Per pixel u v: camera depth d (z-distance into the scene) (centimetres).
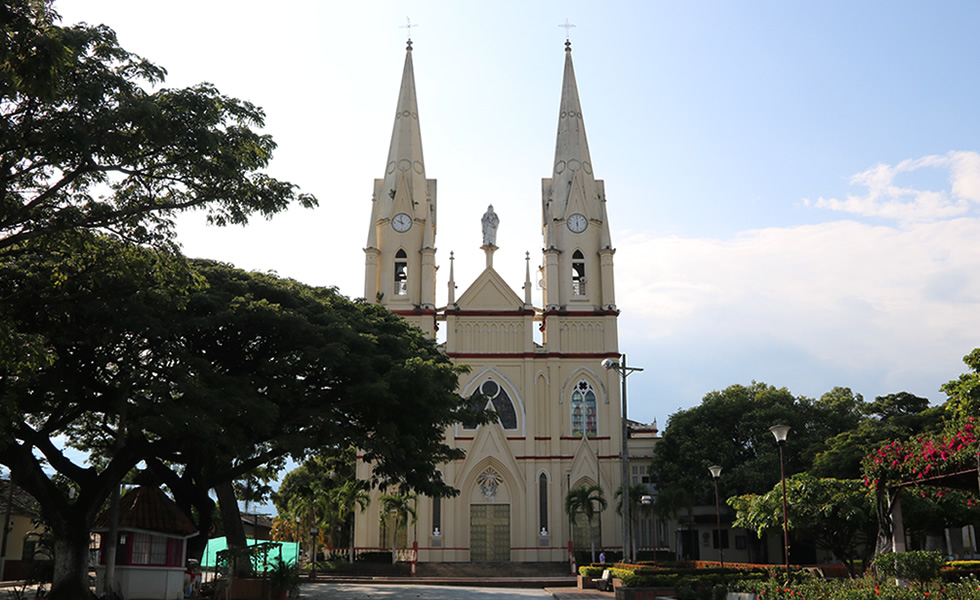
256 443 2984
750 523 3262
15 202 1923
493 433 6400
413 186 6975
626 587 3153
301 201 2120
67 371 2462
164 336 2464
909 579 2122
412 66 7400
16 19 1491
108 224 1961
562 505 6316
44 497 2572
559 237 6900
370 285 6694
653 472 6450
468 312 6675
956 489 2525
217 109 1947
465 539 6266
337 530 7044
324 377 3058
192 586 3053
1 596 2755
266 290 3102
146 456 2708
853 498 2820
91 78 1755
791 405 6300
